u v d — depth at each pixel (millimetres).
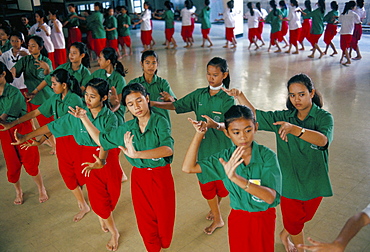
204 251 2932
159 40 12766
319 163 2453
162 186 2561
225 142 2992
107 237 3178
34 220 3449
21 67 4527
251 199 2061
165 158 2547
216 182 2980
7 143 3441
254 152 2039
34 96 4363
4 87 3336
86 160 2979
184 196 3701
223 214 3373
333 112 5594
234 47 10961
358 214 1633
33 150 3557
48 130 3031
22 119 3307
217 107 2924
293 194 2502
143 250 2992
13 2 10141
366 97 6203
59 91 3197
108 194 2951
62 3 11320
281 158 2506
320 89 6691
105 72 3869
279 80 7430
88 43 10023
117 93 3771
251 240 2137
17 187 3682
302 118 2475
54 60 8398
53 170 4348
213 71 2842
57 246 3086
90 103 2822
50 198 3799
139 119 2551
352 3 8078
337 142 4625
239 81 7508
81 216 3438
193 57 9922
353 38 8586
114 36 9922
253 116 1941
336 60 8867
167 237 2713
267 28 14305
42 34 7582
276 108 5895
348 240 1563
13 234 3256
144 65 3432
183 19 11062
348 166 4062
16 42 4820
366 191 3592
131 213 3490
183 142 4902
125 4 14711
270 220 2119
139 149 2572
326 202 3447
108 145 2623
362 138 4711
